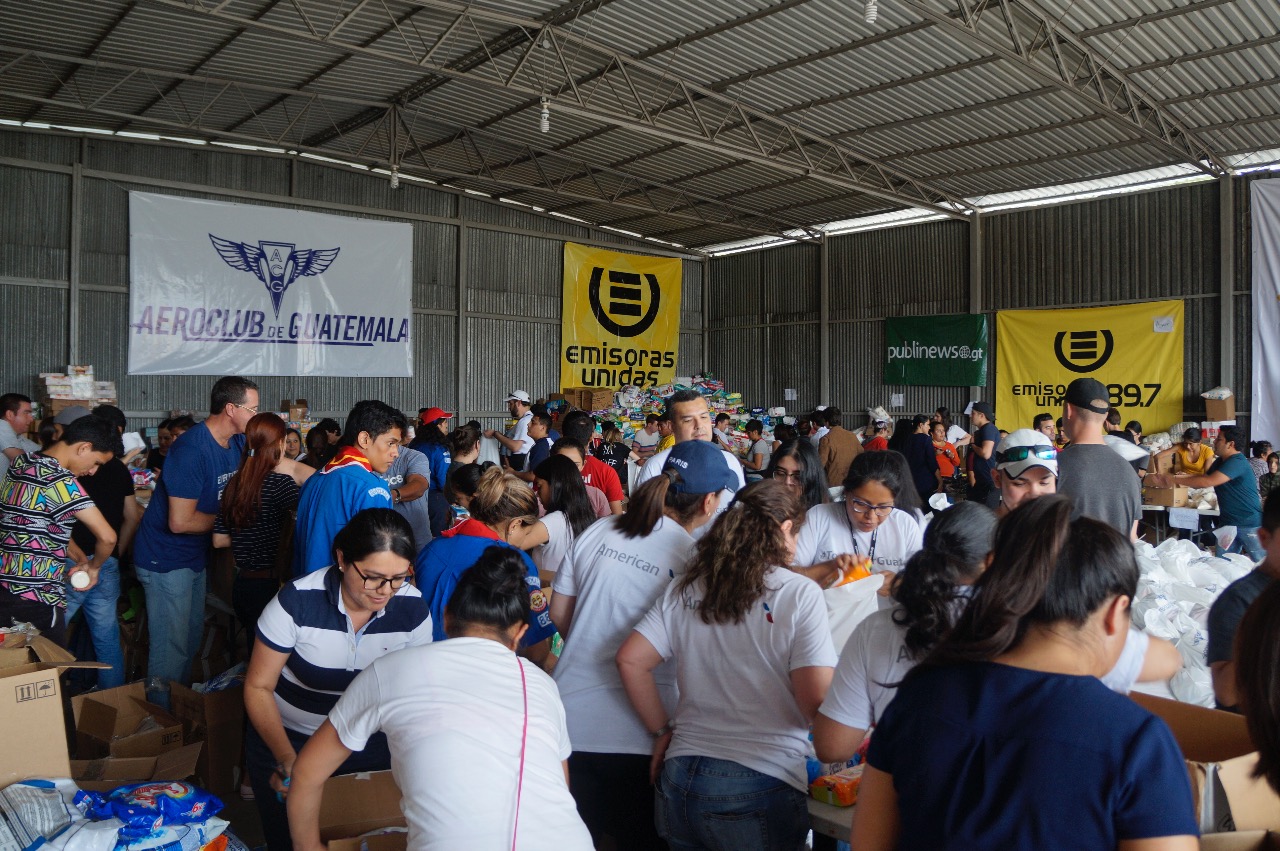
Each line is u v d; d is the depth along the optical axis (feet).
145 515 12.71
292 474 13.76
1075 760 3.55
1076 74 25.68
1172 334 32.81
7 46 26.86
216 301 35.24
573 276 45.60
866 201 39.45
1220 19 22.24
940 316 39.63
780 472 11.13
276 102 32.83
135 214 33.60
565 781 5.92
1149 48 23.95
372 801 7.22
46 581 10.85
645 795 7.71
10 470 11.07
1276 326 30.32
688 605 6.81
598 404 42.78
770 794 6.35
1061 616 3.83
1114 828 3.48
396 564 7.22
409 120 34.76
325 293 37.86
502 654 6.05
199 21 25.79
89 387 31.32
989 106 28.32
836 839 6.83
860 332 43.21
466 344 42.39
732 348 49.57
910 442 25.12
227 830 7.65
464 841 5.26
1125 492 9.68
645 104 31.30
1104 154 31.22
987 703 3.82
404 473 15.69
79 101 30.60
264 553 12.35
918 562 5.40
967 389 38.88
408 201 40.75
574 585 8.24
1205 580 12.12
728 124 32.50
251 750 7.92
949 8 22.61
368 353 39.09
